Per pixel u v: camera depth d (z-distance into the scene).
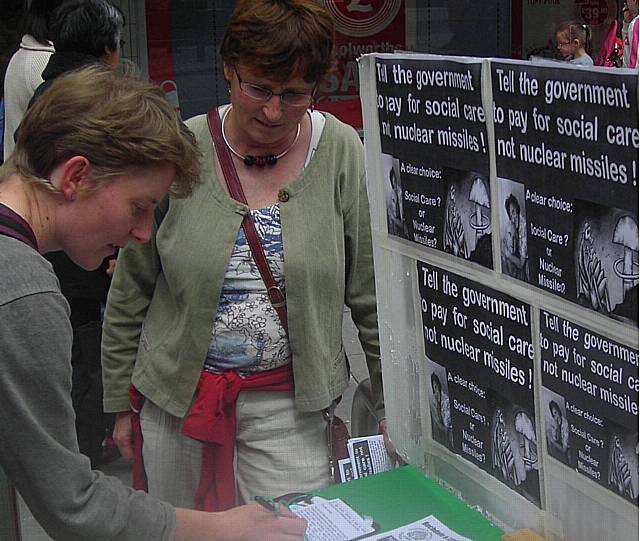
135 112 1.38
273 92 1.89
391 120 1.63
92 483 1.39
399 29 6.93
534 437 1.42
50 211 1.38
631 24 4.60
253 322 2.04
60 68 3.26
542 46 7.24
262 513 1.53
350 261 2.16
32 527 3.23
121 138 1.36
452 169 1.48
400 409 1.80
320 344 2.07
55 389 1.29
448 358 1.61
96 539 1.37
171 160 1.41
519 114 1.30
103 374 2.23
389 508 1.64
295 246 2.01
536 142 1.28
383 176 1.69
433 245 1.57
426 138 1.53
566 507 1.38
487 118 1.37
